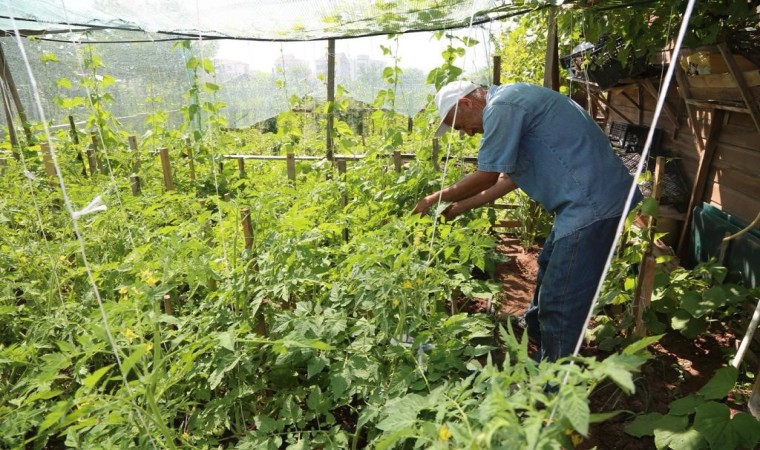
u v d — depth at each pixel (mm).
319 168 5090
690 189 4688
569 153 2520
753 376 2857
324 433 2100
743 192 3826
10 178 5047
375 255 2350
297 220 2602
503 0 4160
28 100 8617
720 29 3270
